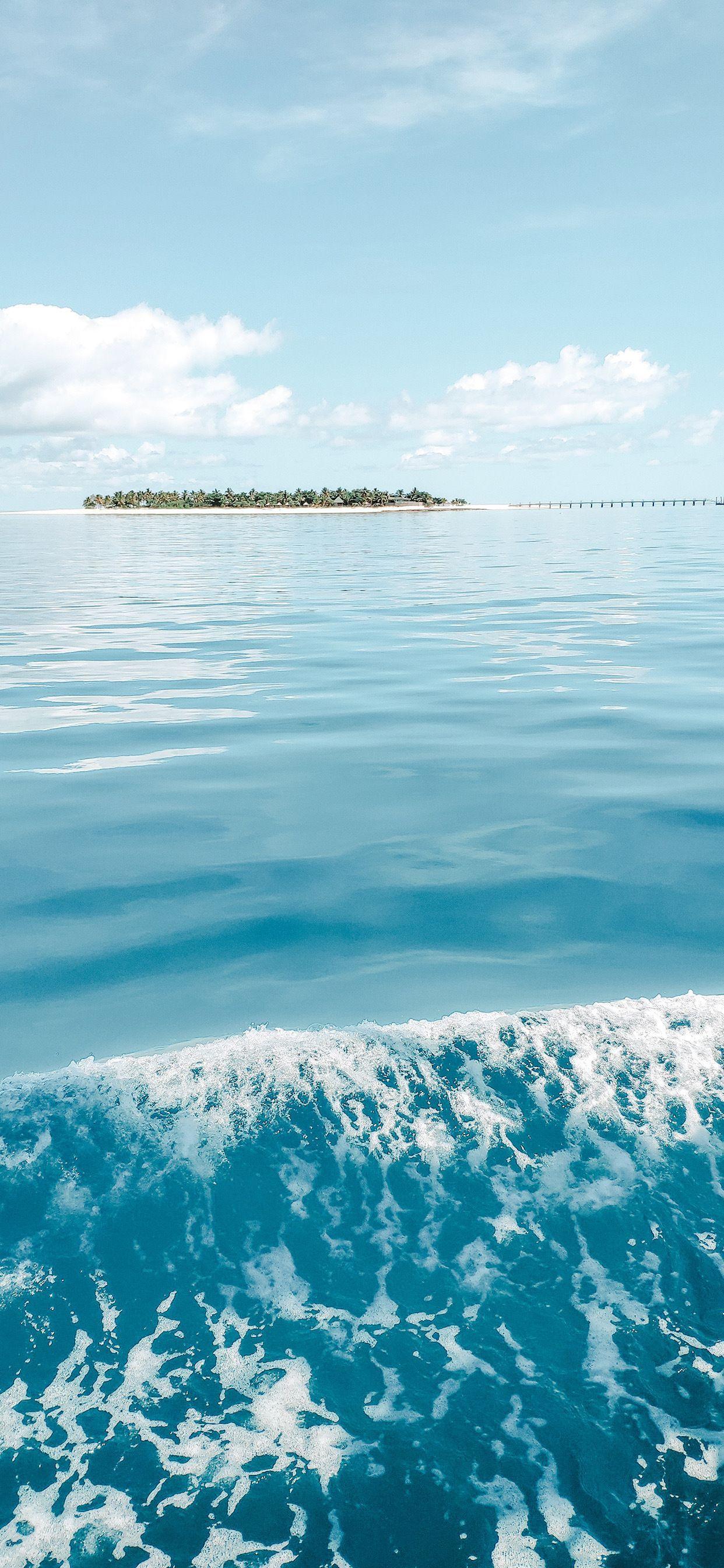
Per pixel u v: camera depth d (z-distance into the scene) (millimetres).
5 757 6914
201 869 4711
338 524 77000
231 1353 1852
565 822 5320
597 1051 2775
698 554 31828
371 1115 2494
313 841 5078
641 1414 1729
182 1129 2453
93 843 5094
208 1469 1646
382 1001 3359
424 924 4047
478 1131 2424
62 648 12516
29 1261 2045
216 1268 2029
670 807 5551
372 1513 1577
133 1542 1531
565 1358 1832
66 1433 1708
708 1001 3078
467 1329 1892
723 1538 1538
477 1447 1676
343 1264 2039
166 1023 3234
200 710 8492
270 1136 2422
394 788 6027
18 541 53031
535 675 10039
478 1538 1539
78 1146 2389
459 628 13953
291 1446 1684
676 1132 2408
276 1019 3238
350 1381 1792
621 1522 1564
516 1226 2127
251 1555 1517
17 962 3744
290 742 7273
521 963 3662
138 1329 1896
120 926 4074
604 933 3941
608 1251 2061
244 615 16125
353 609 16719
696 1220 2139
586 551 34562
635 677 9820
